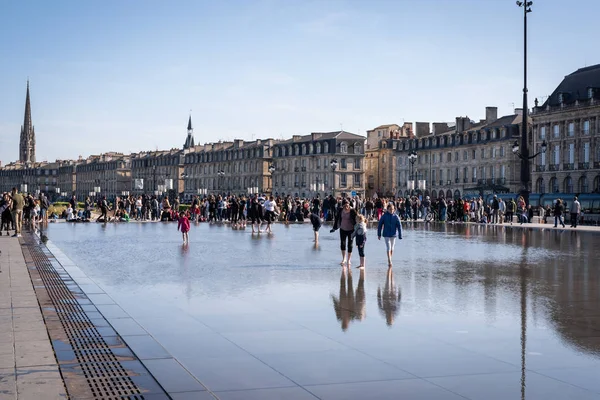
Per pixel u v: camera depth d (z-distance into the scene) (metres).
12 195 29.17
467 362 7.46
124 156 188.00
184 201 141.50
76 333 8.80
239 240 27.80
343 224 17.36
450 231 36.03
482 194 87.38
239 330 9.12
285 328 9.29
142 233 32.94
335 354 7.81
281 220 52.94
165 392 6.31
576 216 38.59
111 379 6.70
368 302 11.55
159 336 8.70
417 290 13.02
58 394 6.11
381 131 118.38
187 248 23.31
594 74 79.25
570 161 79.75
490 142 89.62
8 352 7.67
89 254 20.69
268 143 123.69
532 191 85.50
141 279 14.52
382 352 7.92
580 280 14.59
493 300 11.80
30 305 10.93
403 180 109.25
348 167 108.25
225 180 133.75
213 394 6.27
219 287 13.30
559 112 80.81
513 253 21.66
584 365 7.34
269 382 6.67
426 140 103.81
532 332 9.08
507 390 6.43
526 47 39.84
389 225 17.16
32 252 20.92
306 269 16.66
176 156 152.88
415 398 6.19
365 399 6.15
